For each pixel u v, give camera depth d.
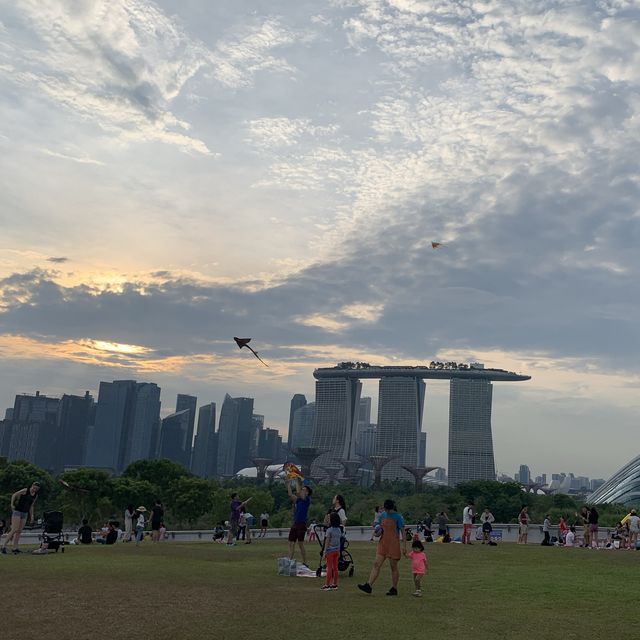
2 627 11.55
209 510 130.62
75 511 120.00
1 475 134.12
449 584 19.17
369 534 50.00
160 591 15.62
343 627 12.34
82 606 13.48
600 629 13.01
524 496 168.88
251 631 11.80
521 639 11.84
